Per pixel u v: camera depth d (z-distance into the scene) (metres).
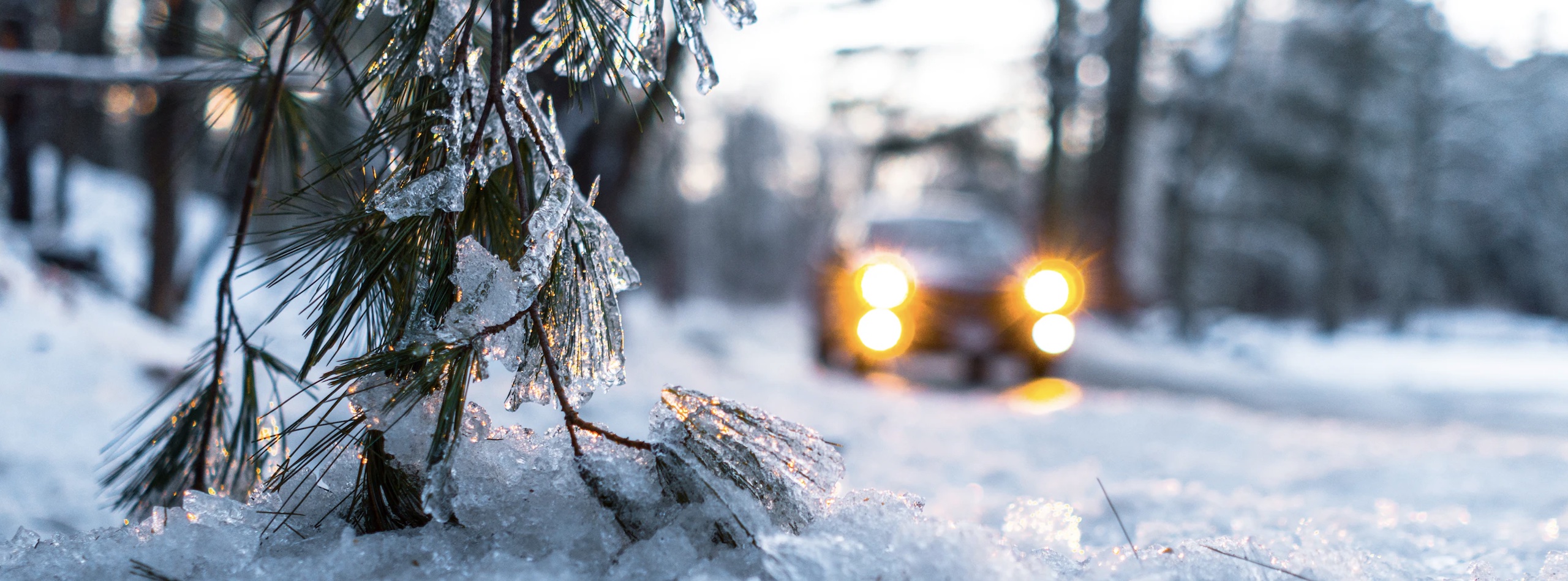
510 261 1.45
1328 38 25.55
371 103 1.54
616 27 1.38
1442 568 1.67
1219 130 22.97
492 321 1.30
